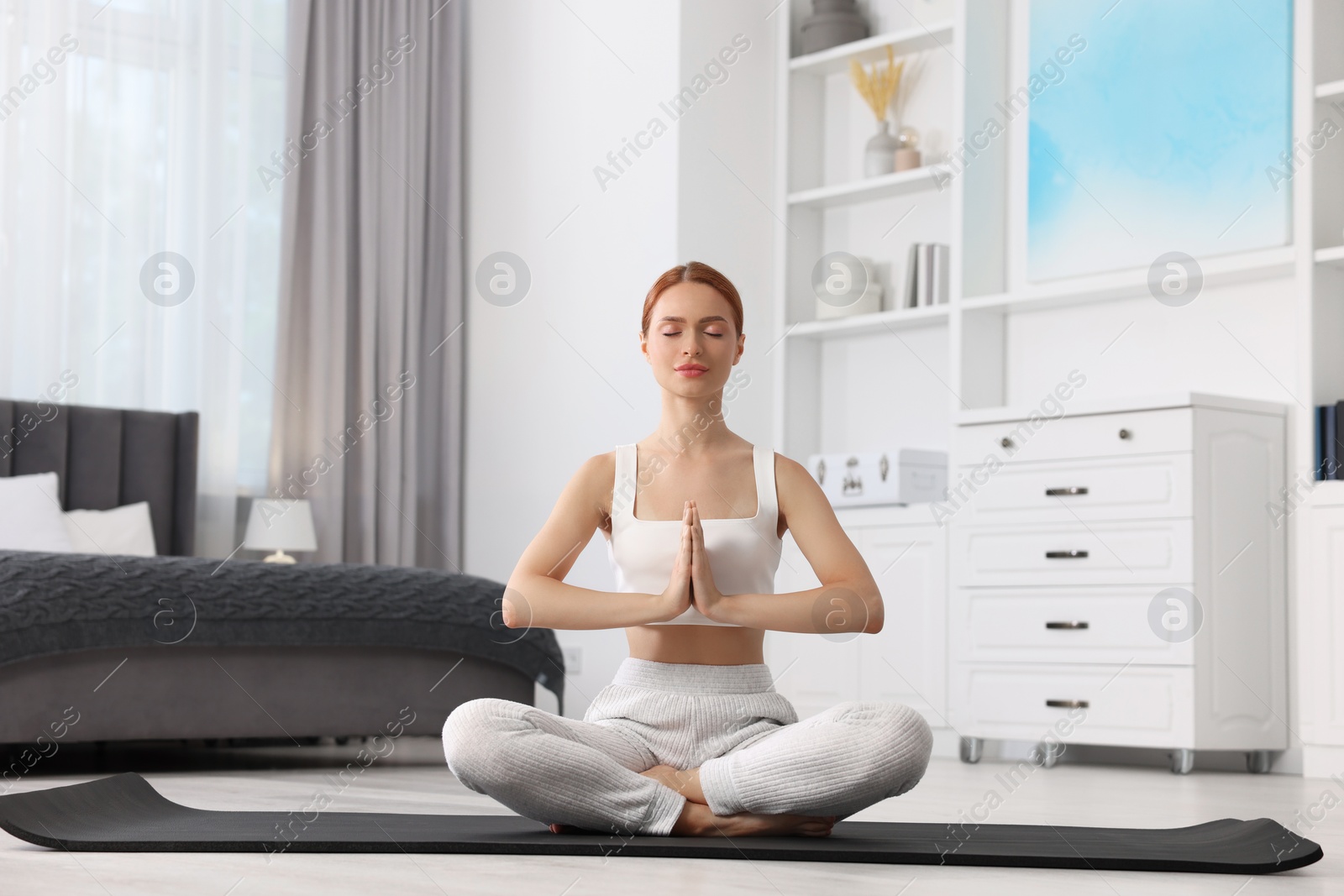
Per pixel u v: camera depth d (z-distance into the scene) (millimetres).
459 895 1356
